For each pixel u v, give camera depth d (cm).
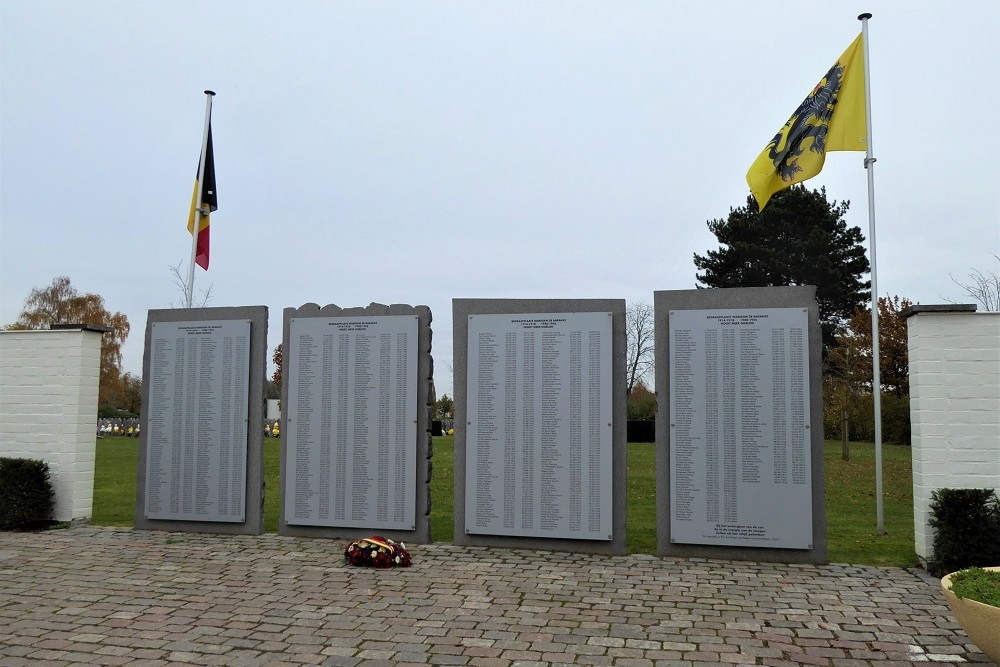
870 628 587
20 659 512
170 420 1011
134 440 3353
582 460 876
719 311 855
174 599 665
